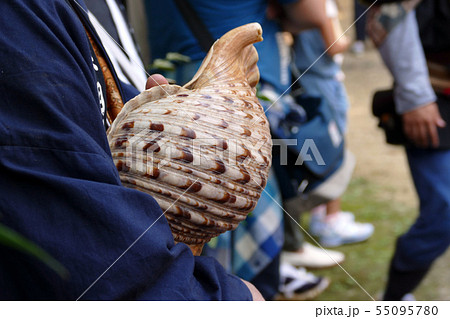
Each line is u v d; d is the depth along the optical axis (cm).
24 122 58
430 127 197
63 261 55
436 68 196
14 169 56
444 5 188
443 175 201
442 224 201
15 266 55
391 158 400
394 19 193
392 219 320
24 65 58
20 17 60
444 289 259
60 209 56
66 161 58
